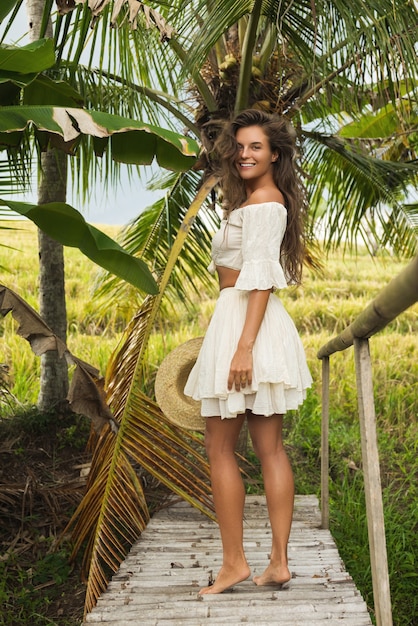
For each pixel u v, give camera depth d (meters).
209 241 6.09
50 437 5.66
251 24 4.07
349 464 5.63
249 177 2.69
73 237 3.07
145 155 3.44
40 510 4.63
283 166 2.73
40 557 4.13
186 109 4.97
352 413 6.82
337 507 4.84
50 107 2.94
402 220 5.18
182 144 3.09
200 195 4.00
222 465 2.68
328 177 5.73
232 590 2.73
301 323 9.70
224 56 4.80
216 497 2.68
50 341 2.96
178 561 3.14
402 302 1.73
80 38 3.92
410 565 4.15
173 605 2.56
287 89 4.85
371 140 5.56
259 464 5.40
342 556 4.19
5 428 5.67
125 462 3.55
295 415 6.50
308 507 4.02
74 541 3.88
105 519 3.44
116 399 3.64
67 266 11.36
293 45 4.09
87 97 5.02
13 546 4.22
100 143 3.45
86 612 3.06
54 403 5.90
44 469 5.27
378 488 2.10
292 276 2.88
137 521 3.55
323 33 3.82
